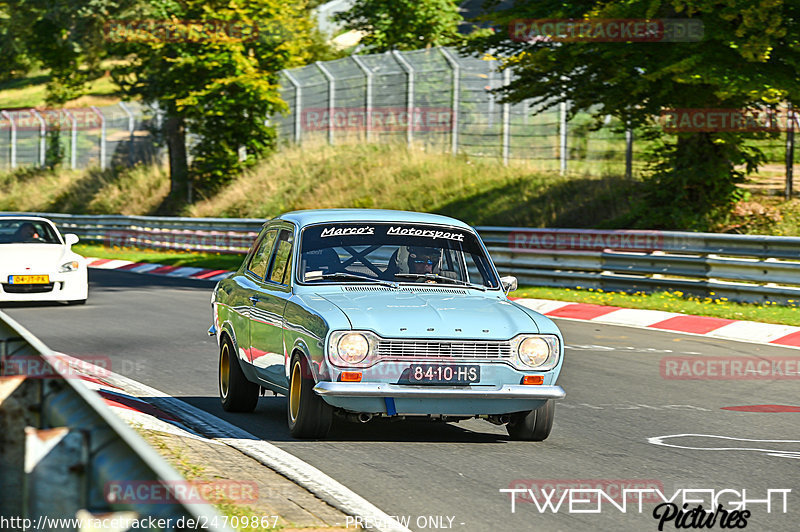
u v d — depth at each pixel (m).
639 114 59.09
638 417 25.05
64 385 10.27
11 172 159.50
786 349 37.34
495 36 63.59
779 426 24.14
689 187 63.53
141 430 20.88
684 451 21.17
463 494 17.19
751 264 47.47
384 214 24.77
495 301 22.67
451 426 23.75
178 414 24.38
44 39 134.62
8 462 10.67
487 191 88.00
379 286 22.83
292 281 22.61
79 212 134.88
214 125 113.38
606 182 79.25
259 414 24.86
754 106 58.22
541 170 89.12
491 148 96.94
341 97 110.88
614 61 54.41
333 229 23.78
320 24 173.38
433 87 102.12
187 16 110.19
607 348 37.53
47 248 52.38
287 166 110.12
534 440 21.98
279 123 118.94
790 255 46.59
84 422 8.84
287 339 21.69
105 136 144.75
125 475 7.30
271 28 110.88
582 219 75.44
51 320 44.75
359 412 20.52
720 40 53.41
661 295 51.34
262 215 104.19
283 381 22.27
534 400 21.00
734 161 61.81
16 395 10.80
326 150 109.75
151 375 30.36
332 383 19.84
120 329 41.69
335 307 20.83
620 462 20.02
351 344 19.97
